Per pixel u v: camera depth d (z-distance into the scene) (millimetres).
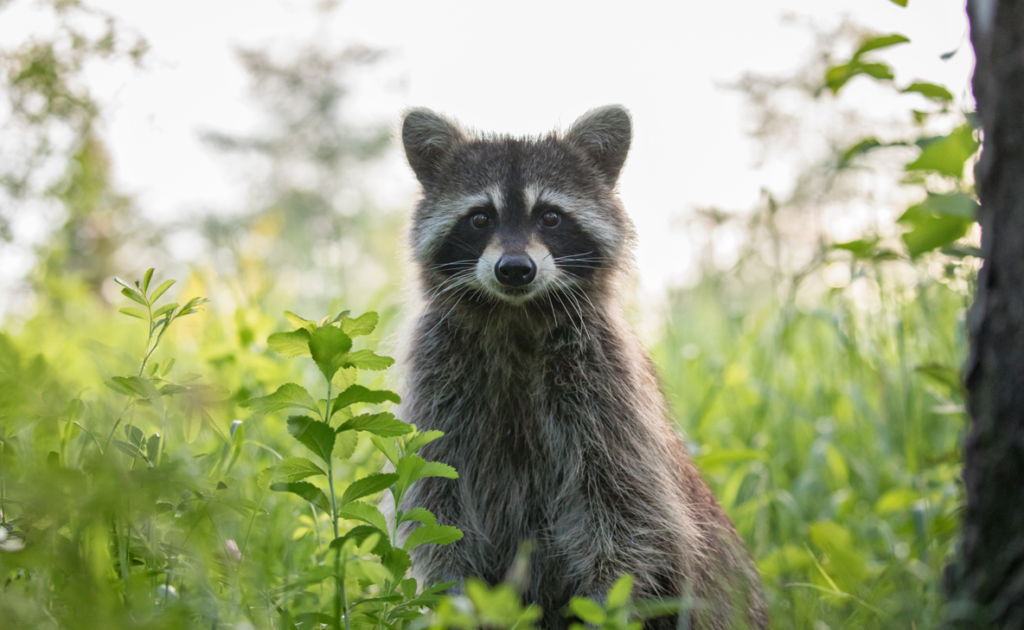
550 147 5004
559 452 4250
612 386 4277
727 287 7336
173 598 2875
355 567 2674
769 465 5605
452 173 4973
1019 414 2674
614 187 5211
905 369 4992
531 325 4391
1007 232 2666
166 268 10367
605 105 5137
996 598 2754
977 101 2781
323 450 2898
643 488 4145
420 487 4195
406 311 4930
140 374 3121
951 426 5426
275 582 3268
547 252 4508
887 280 5289
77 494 2484
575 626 3371
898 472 5266
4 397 3117
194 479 2758
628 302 5223
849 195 5410
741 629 3627
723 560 4371
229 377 5137
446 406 4383
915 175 3863
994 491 2760
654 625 4117
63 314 7773
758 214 5969
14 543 2611
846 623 3920
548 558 4281
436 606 3492
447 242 4824
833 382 6066
